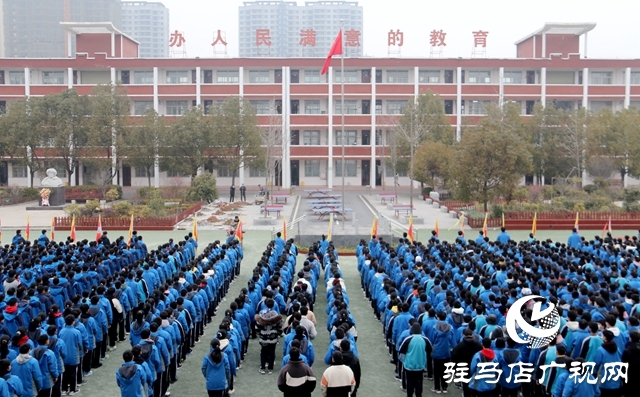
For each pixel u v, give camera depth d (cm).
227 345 1193
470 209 4275
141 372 1057
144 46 19888
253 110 5844
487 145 3694
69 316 1278
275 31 19450
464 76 6869
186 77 6806
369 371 1441
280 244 2466
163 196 4891
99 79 6800
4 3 15238
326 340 1673
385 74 6850
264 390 1319
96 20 16125
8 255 2097
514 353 1105
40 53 15475
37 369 1080
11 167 6619
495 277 1717
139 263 1947
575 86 6738
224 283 2100
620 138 5194
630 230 3709
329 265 1919
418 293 1488
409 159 5756
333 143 6900
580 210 3847
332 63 6669
